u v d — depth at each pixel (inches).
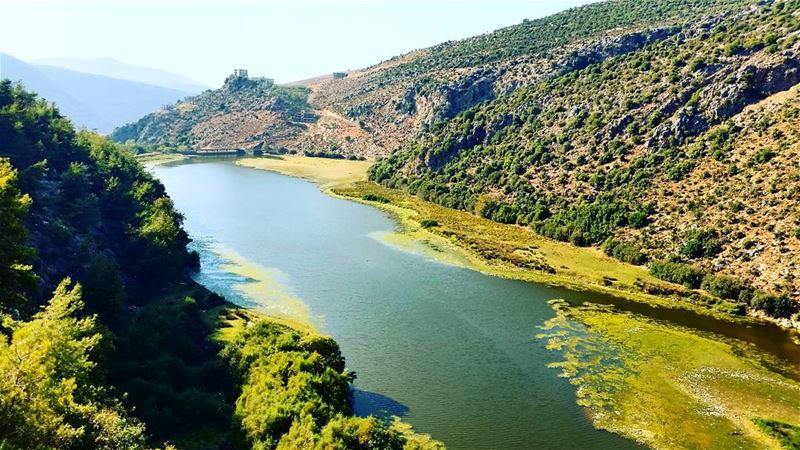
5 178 1568.7
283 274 3462.1
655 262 3585.1
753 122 4190.5
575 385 2215.8
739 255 3314.5
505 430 1900.8
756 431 1929.1
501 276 3533.5
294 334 2155.5
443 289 3272.6
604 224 4207.7
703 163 4217.5
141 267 3024.1
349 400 1959.9
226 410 1798.7
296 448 1444.4
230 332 2475.4
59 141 3927.2
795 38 4448.8
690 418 2000.5
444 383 2202.3
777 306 2878.9
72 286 2463.1
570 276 3543.3
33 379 1051.9
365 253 3956.7
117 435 1206.9
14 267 1557.6
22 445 967.0
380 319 2810.0
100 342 1681.8
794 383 2257.6
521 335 2667.3
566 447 1819.6
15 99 4023.1
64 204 3159.5
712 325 2829.7
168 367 1950.1
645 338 2655.0
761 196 3597.4
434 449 1766.7
